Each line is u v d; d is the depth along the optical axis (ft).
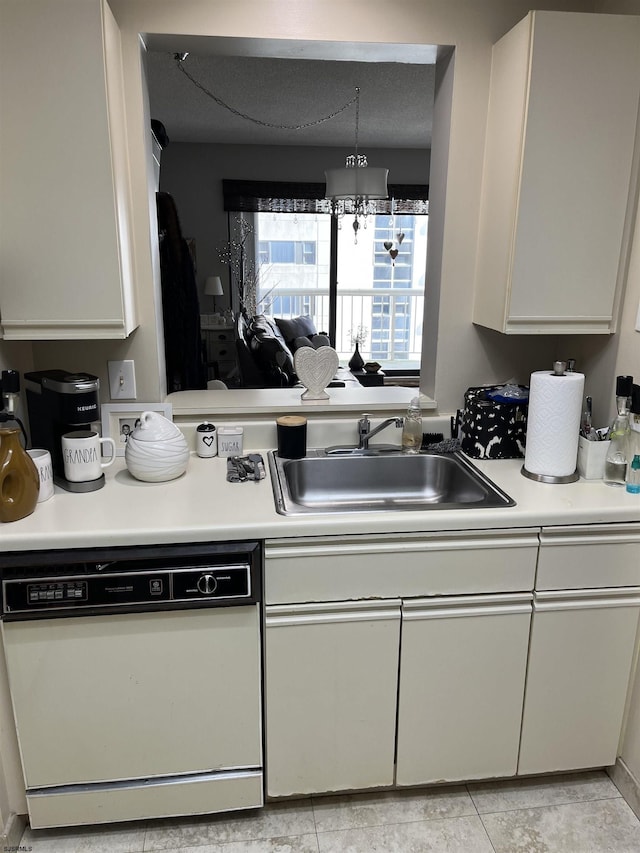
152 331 6.00
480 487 5.46
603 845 5.16
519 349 6.57
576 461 5.60
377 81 13.37
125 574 4.51
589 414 5.72
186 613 4.68
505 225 5.50
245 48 5.75
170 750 5.02
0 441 4.55
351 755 5.30
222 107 16.02
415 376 24.08
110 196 4.91
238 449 6.14
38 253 4.95
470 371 6.56
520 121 5.17
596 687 5.40
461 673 5.19
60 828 5.26
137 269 5.82
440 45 5.68
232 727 5.03
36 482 4.74
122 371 6.07
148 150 5.73
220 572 4.59
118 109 5.14
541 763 5.57
